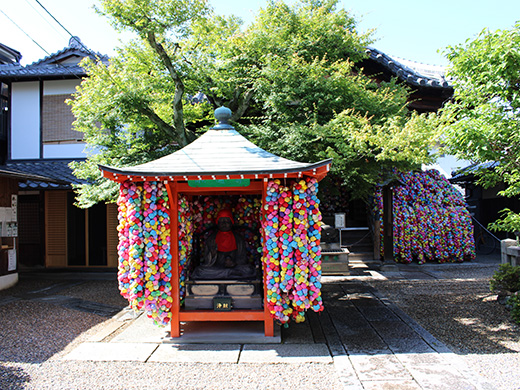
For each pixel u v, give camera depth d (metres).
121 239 4.73
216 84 7.47
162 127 7.13
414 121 5.36
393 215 10.22
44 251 10.98
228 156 4.91
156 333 5.18
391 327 5.25
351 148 5.67
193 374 3.96
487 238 13.21
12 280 8.76
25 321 5.97
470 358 4.24
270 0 6.98
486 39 4.71
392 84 7.97
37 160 11.37
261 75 6.69
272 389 3.62
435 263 10.21
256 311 4.89
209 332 5.00
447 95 10.73
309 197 4.68
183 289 5.19
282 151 6.30
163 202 4.72
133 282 4.60
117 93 6.45
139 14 6.13
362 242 10.90
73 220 11.01
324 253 8.92
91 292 8.08
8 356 4.55
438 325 5.34
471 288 7.41
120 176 4.48
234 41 6.87
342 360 4.19
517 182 4.92
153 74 7.41
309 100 6.34
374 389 3.53
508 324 5.30
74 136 11.40
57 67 11.10
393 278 8.59
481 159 4.89
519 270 5.92
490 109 4.78
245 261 5.53
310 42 6.71
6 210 8.59
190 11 6.44
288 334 5.06
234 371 4.02
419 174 10.73
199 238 6.06
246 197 5.97
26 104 11.57
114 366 4.19
